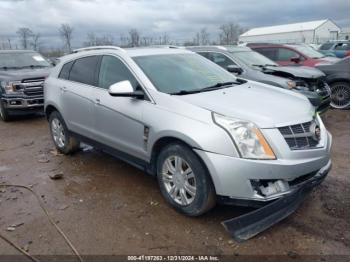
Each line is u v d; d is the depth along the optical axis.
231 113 3.51
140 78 4.28
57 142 6.05
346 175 4.78
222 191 3.36
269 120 3.42
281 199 3.33
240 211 3.87
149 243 3.37
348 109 9.27
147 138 4.04
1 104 8.95
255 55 8.90
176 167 3.77
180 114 3.70
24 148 6.61
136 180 4.83
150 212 3.93
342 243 3.28
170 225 3.65
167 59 4.81
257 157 3.27
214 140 3.36
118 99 4.43
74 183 4.81
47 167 5.48
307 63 10.71
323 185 4.47
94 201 4.25
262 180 3.31
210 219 3.74
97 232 3.58
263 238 3.39
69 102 5.37
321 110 7.63
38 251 3.30
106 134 4.74
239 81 5.06
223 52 8.36
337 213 3.79
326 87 7.96
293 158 3.37
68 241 3.44
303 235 3.42
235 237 3.26
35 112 9.15
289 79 7.38
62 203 4.23
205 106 3.66
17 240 3.49
